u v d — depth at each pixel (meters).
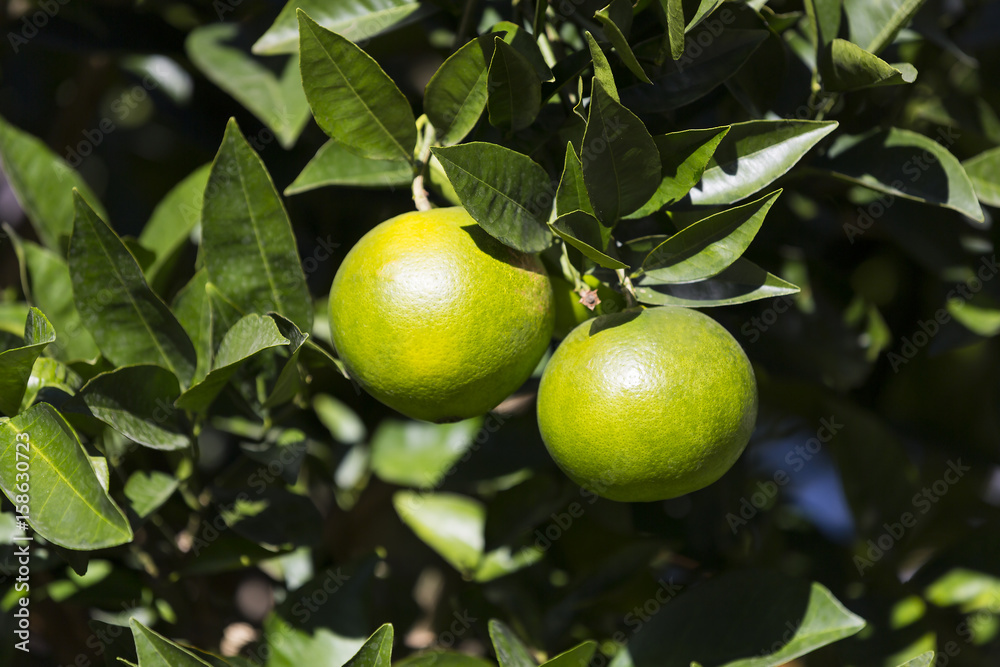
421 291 0.73
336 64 0.74
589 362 0.73
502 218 0.74
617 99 0.72
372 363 0.74
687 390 0.73
